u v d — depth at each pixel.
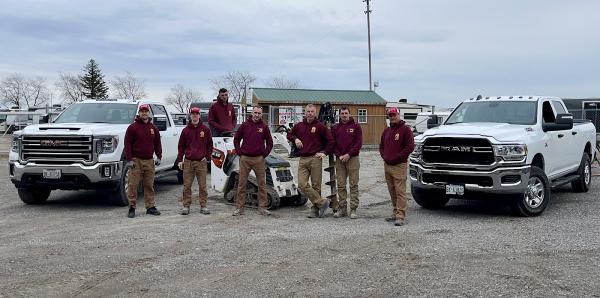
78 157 9.86
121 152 10.30
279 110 29.80
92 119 11.50
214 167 10.92
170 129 13.20
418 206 10.44
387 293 5.20
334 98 33.16
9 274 5.86
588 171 12.42
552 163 10.05
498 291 5.21
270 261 6.36
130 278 5.72
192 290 5.33
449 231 7.96
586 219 8.83
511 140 8.74
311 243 7.25
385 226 8.43
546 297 5.03
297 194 10.38
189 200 9.66
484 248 6.87
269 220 9.05
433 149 9.27
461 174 8.91
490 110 10.48
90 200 11.29
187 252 6.79
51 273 5.90
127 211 9.91
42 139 9.87
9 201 11.12
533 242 7.16
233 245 7.15
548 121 10.63
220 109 11.05
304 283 5.52
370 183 14.46
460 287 5.34
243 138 9.49
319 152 9.29
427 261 6.30
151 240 7.46
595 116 25.36
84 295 5.19
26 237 7.66
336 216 9.27
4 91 70.56
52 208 10.23
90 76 70.62
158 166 12.39
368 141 32.78
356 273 5.85
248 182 10.32
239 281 5.60
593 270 5.86
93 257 6.55
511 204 9.10
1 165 19.50
